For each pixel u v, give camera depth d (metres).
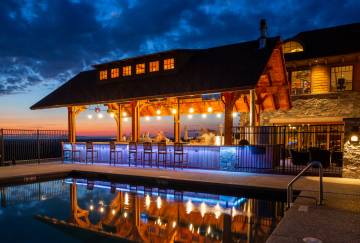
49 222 6.95
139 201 8.84
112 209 8.02
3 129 15.37
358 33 16.69
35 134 17.22
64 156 17.48
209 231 6.16
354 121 9.98
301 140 16.84
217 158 12.71
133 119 15.10
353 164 9.95
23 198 9.38
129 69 16.97
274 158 11.86
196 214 7.41
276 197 8.46
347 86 16.03
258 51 13.28
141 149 15.00
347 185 8.60
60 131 18.97
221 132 16.48
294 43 17.52
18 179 11.23
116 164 15.58
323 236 4.52
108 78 17.77
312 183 8.99
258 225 6.47
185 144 13.66
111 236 5.94
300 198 7.01
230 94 12.39
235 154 12.28
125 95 14.60
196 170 12.73
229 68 12.95
